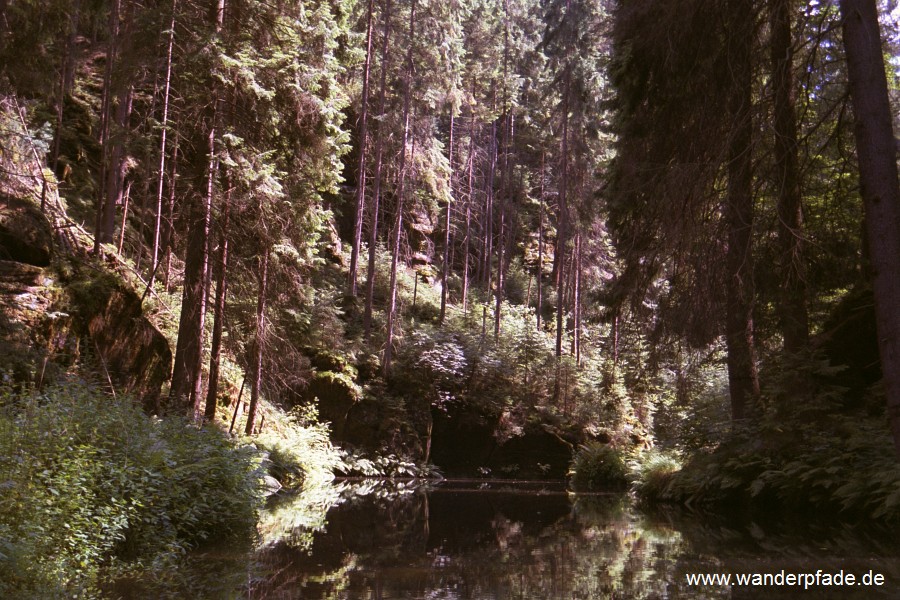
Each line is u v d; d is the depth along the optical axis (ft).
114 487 20.29
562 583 16.12
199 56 38.75
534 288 138.21
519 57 130.41
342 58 61.21
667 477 44.57
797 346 33.37
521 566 18.69
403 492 53.01
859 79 21.86
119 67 42.01
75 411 22.11
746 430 35.42
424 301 112.37
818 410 32.91
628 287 44.39
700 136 30.86
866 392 38.09
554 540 24.36
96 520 19.16
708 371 54.75
